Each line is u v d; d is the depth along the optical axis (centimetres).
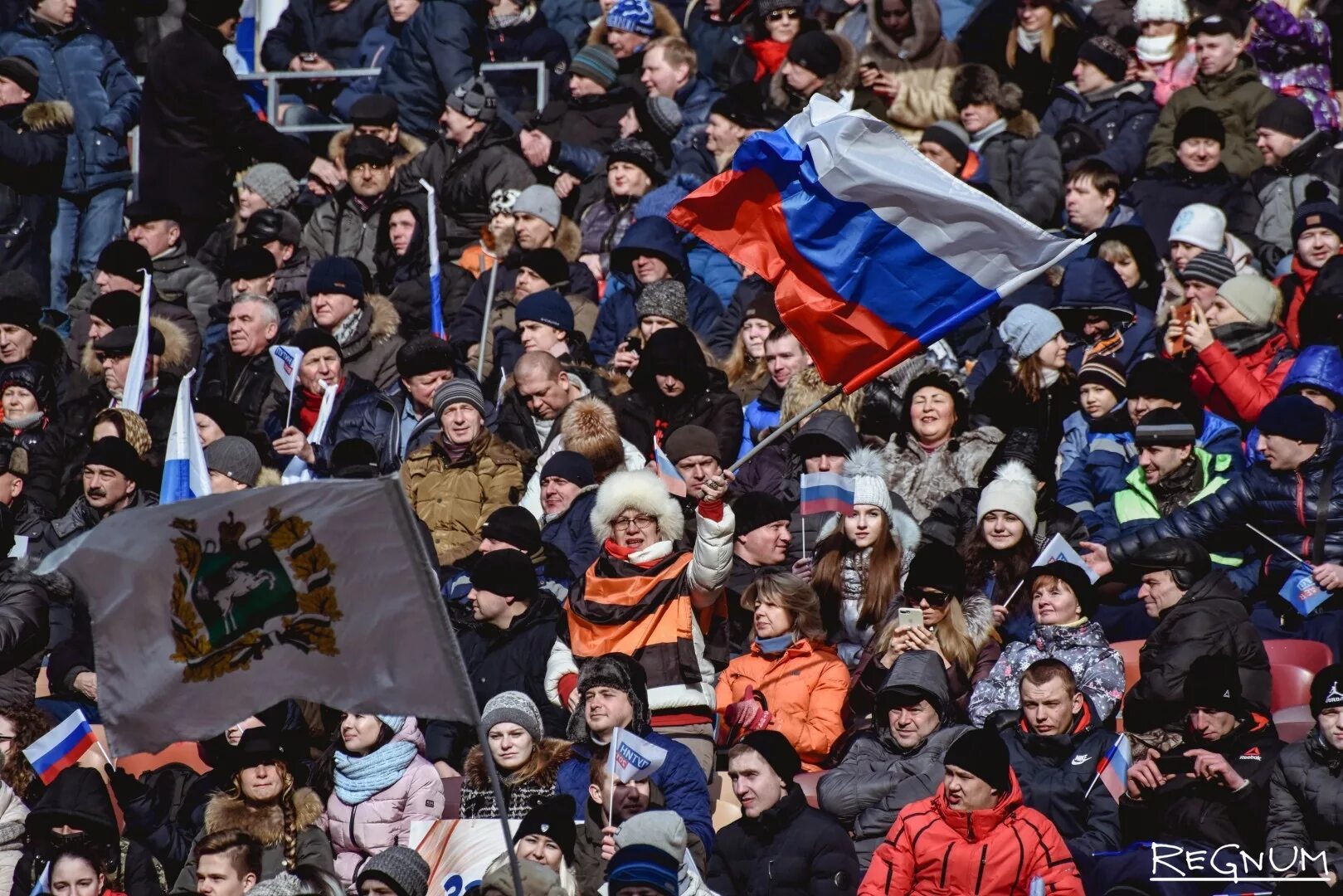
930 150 4456
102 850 3070
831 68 4666
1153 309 4062
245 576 2078
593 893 2823
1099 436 3616
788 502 3550
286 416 4156
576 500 3500
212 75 4928
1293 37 4716
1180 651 3042
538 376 3741
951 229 2731
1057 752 2909
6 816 3167
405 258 4578
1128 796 2861
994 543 3288
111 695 2084
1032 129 4612
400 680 2081
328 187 4731
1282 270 4162
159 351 4322
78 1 5438
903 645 3092
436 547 3556
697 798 2859
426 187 4353
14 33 5131
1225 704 2852
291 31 5603
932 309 2755
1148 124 4572
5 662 3447
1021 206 4438
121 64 5147
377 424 3994
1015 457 3434
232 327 4300
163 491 3597
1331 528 3347
